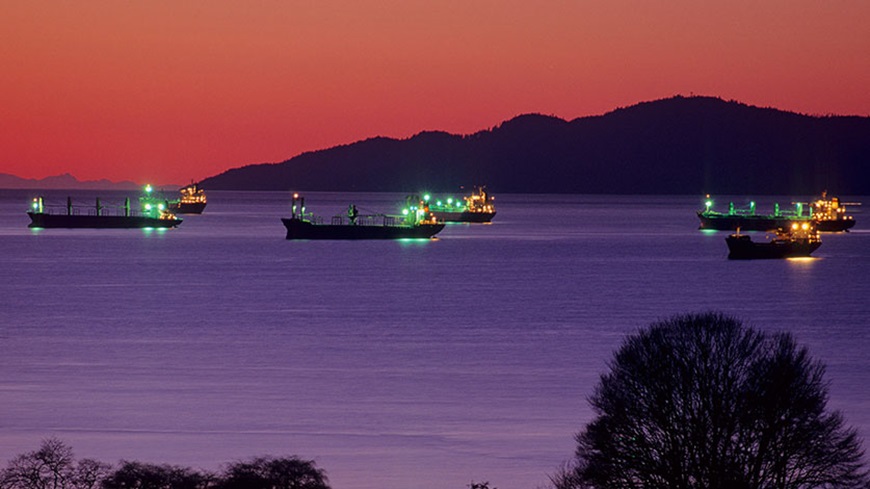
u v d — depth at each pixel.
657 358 105.00
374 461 142.00
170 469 113.25
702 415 100.12
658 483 99.94
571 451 147.62
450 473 137.00
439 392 189.75
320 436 156.25
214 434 156.50
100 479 112.31
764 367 103.94
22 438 153.25
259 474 110.50
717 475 97.81
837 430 123.94
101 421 164.50
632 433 102.06
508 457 144.38
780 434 100.25
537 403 179.88
